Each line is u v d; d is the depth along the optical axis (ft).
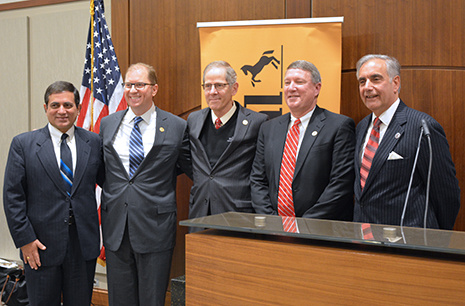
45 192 8.18
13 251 14.26
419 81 9.25
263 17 10.34
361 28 9.59
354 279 3.92
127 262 8.55
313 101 8.13
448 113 9.11
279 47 9.66
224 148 8.79
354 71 9.70
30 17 13.89
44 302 8.15
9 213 8.00
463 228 9.12
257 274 4.36
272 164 8.11
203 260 4.69
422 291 3.65
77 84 13.25
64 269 8.30
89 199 8.50
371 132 7.32
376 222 6.87
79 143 8.59
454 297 3.54
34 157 8.23
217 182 8.57
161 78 11.30
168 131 8.82
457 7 8.94
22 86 14.07
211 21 10.76
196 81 10.94
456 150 9.09
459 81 9.01
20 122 14.17
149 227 8.38
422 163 6.67
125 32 11.63
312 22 9.42
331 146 7.77
